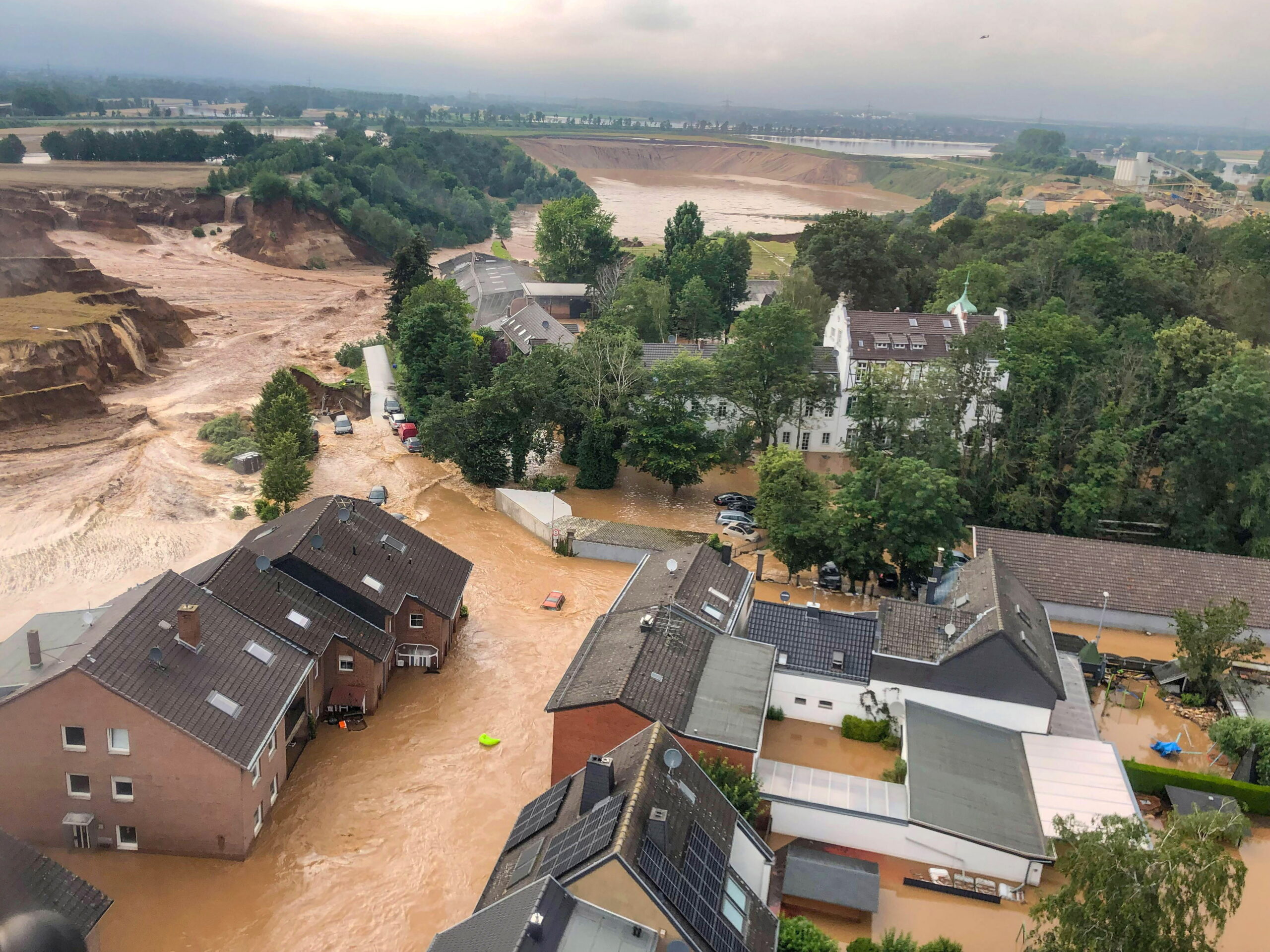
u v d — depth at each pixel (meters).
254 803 45.00
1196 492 85.50
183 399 113.25
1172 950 32.53
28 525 78.50
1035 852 44.06
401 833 47.06
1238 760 55.03
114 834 44.12
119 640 43.25
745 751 45.38
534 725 56.16
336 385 115.25
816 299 130.12
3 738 42.00
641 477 100.69
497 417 93.19
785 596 73.00
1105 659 65.69
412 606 59.94
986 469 90.31
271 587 53.81
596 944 31.73
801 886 42.78
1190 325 95.50
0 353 102.81
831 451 107.94
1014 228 161.50
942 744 50.59
